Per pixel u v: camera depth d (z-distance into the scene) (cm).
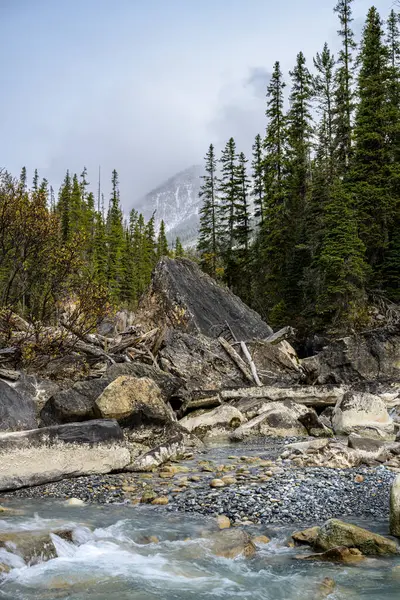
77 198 7794
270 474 1017
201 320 2675
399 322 2959
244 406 1730
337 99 4731
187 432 1399
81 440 1048
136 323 2703
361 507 807
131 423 1276
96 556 641
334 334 3553
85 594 536
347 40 4934
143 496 870
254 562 623
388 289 3856
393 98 4316
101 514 795
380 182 4050
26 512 799
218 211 6494
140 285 8094
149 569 604
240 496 872
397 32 5631
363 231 3909
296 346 4141
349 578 573
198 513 799
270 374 2202
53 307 2017
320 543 659
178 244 9519
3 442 957
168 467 1082
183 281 2848
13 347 1770
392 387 2105
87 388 1355
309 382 2248
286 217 4978
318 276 3850
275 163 5162
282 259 4916
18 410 1216
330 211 3716
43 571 593
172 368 2028
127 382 1295
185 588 554
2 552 605
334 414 1630
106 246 7525
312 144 4975
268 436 1523
